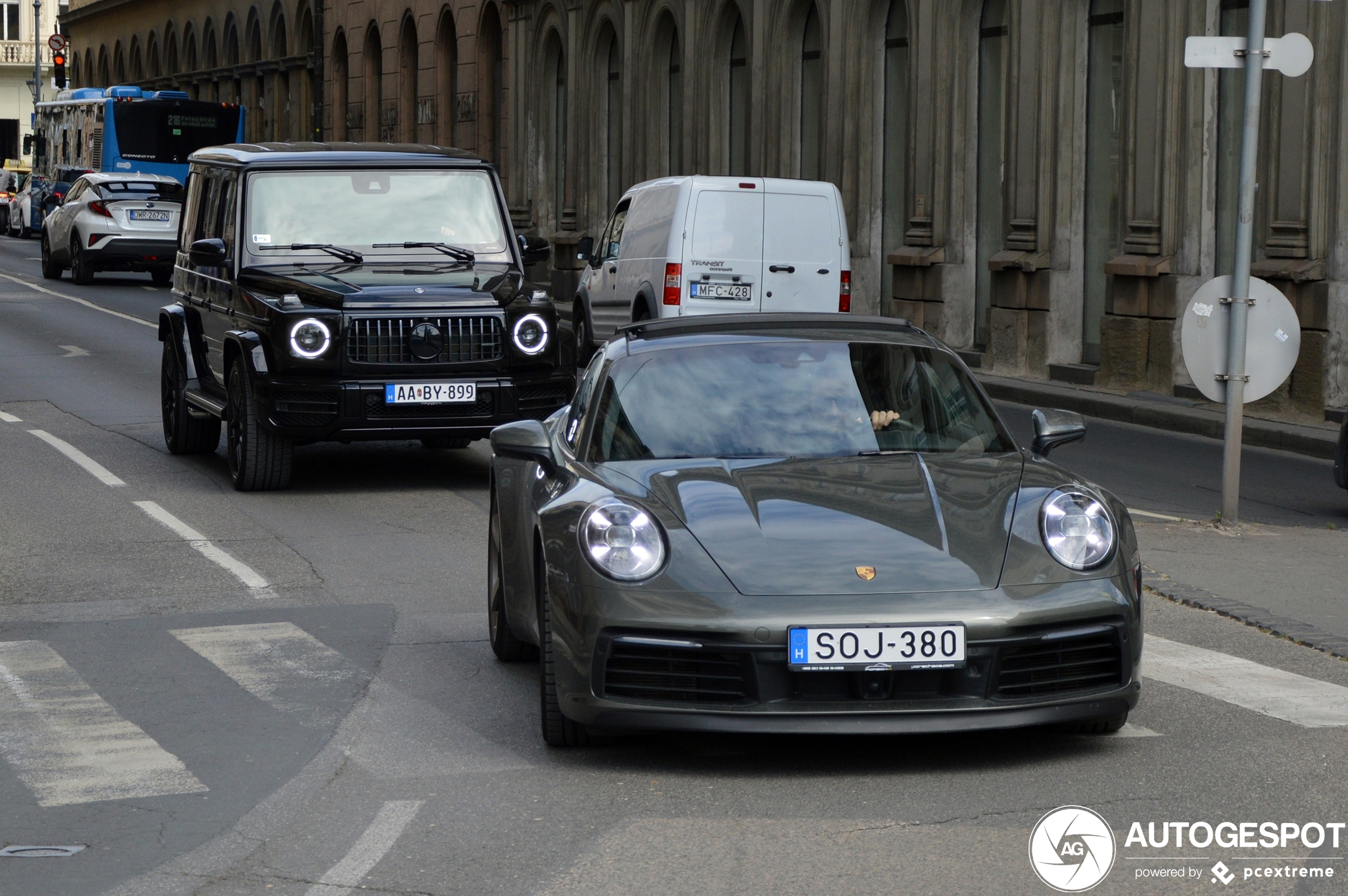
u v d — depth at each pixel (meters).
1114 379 19.19
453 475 13.01
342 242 12.56
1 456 13.76
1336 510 11.91
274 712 6.45
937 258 22.80
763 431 6.36
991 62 22.17
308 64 50.84
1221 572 9.12
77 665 7.24
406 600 8.58
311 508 11.45
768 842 4.82
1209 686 6.66
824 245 18.36
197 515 11.13
